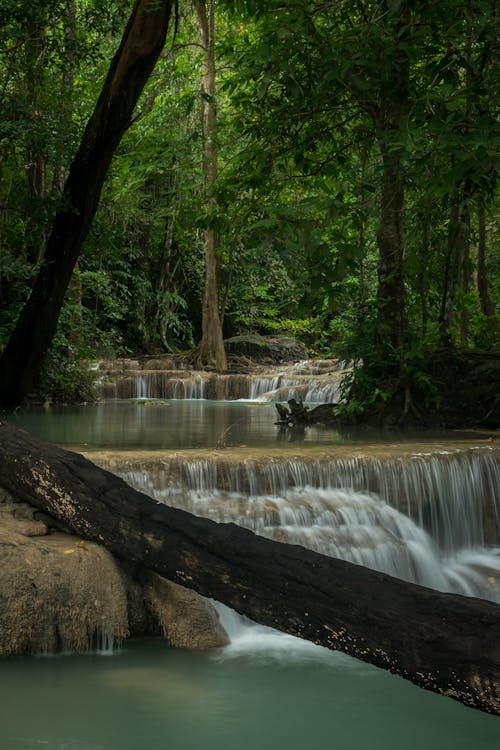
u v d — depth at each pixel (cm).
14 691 464
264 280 3331
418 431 1100
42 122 1328
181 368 2423
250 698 472
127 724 429
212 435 1009
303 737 426
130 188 2027
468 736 436
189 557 502
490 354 1213
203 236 3117
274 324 3297
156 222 2944
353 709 465
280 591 461
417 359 1177
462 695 387
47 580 510
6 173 1530
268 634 582
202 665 518
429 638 398
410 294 1370
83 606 520
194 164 1588
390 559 668
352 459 740
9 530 545
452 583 690
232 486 697
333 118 1227
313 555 469
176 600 550
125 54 1225
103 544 545
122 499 549
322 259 811
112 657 520
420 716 460
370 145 1198
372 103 1125
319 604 443
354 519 699
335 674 516
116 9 1537
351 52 966
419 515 746
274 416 1398
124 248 2719
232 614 581
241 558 482
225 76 2442
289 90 1019
